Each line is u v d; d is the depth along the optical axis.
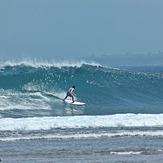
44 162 31.86
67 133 44.06
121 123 49.72
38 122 49.50
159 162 31.89
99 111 62.19
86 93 75.38
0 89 71.31
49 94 71.62
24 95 68.38
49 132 44.62
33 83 75.81
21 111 59.41
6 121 50.25
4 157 33.59
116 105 69.00
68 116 55.72
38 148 37.12
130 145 38.50
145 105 69.75
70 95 68.38
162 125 49.59
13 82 75.06
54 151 35.91
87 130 45.94
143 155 34.41
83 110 62.78
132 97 76.56
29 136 42.34
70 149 36.72
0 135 42.81
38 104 64.81
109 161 32.19
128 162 31.88
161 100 75.56
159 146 38.06
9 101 64.56
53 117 54.03
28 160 32.53
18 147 37.50
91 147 37.53
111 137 42.41
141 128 47.44
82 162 31.83
